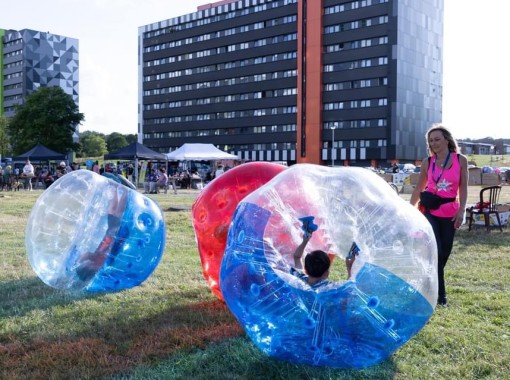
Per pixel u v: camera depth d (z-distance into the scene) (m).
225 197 5.04
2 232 10.58
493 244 9.13
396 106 69.56
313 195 4.29
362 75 71.44
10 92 117.12
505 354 3.96
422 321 3.55
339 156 73.69
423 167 5.52
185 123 92.12
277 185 4.21
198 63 89.75
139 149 29.66
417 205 5.51
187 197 22.80
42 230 5.69
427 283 3.57
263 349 3.69
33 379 3.54
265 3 80.75
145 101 98.00
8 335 4.43
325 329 3.39
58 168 29.31
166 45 94.19
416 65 73.31
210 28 87.75
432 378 3.57
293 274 3.77
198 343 4.19
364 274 3.51
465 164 5.23
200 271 6.93
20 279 6.45
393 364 3.80
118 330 4.55
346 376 3.55
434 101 78.56
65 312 5.07
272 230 4.02
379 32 69.88
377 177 4.21
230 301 3.72
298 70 76.56
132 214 5.75
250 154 83.44
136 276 5.89
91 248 5.61
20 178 30.77
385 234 3.66
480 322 4.71
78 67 121.94
